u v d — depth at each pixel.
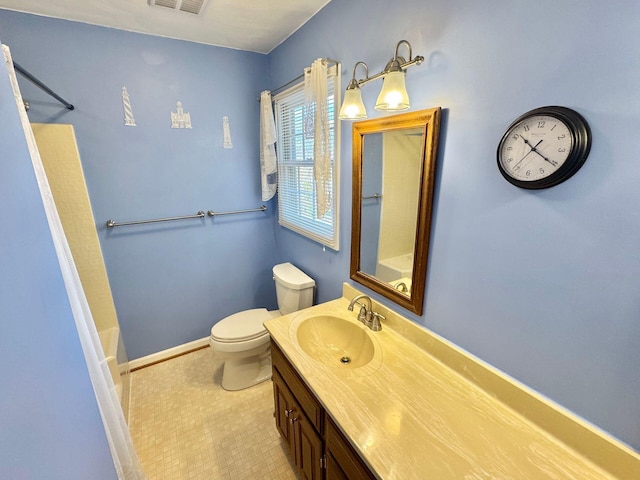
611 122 0.66
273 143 2.26
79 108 1.80
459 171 1.02
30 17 1.61
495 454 0.81
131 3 1.54
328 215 1.85
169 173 2.15
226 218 2.46
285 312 2.21
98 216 1.98
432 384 1.06
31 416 0.54
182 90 2.08
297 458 1.36
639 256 0.66
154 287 2.28
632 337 0.69
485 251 0.98
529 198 0.84
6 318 0.51
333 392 1.02
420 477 0.74
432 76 1.06
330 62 1.54
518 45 0.80
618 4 0.62
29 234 0.69
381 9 1.23
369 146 1.40
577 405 0.81
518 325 0.92
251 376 2.10
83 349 0.96
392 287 1.39
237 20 1.75
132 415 1.85
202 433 1.72
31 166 0.80
